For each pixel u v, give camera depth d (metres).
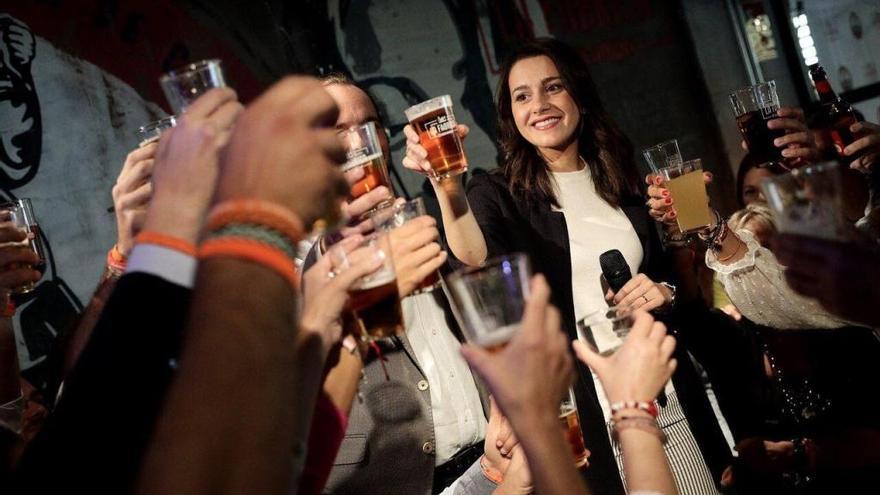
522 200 2.99
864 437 2.59
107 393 0.83
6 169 3.66
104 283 1.82
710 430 2.79
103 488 0.81
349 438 2.12
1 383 1.79
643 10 6.20
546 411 1.10
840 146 2.73
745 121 2.71
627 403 1.30
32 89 3.77
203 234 0.79
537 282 1.12
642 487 1.24
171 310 0.86
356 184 2.01
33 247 2.36
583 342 1.41
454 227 2.46
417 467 2.19
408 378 2.24
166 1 4.23
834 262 1.34
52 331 3.70
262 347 0.73
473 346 1.15
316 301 1.24
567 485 1.07
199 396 0.71
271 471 0.71
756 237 2.83
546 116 2.95
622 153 3.13
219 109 0.93
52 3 3.86
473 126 5.36
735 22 6.41
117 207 1.63
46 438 0.86
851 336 2.60
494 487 1.88
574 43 5.83
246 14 4.52
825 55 6.43
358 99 2.55
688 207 2.69
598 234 2.96
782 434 2.78
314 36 4.76
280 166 0.80
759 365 2.86
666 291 2.73
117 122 4.00
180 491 0.68
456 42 5.33
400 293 1.54
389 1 5.09
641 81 6.11
